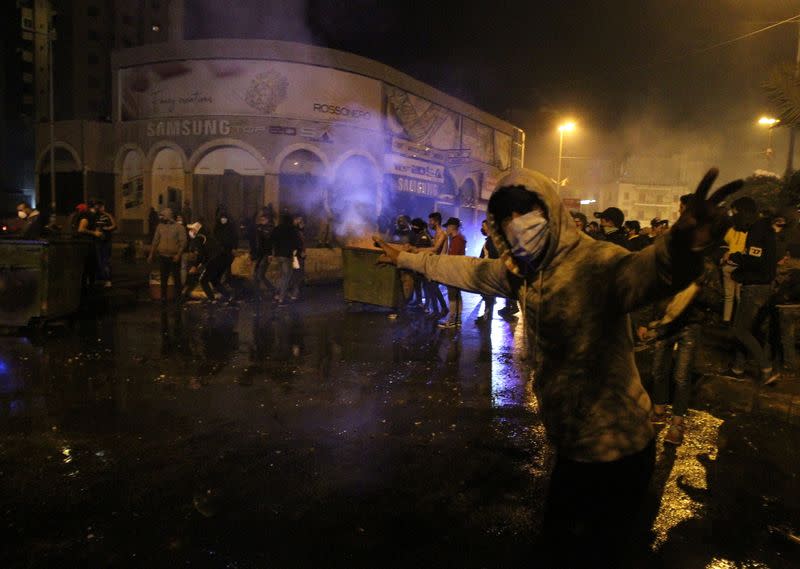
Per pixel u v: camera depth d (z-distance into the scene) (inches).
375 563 120.8
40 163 1266.0
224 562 120.2
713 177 59.6
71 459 169.9
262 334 362.6
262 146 1079.6
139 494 148.7
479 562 121.6
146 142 1139.9
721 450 189.2
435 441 189.9
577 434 80.5
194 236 475.2
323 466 168.1
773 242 257.8
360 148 1138.0
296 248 490.6
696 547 131.0
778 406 235.3
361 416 212.8
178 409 215.8
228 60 1074.7
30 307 349.4
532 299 84.0
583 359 79.5
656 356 217.0
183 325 386.3
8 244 344.8
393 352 321.1
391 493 152.3
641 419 80.5
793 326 285.0
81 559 120.4
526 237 79.7
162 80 1115.3
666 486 162.1
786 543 133.6
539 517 141.0
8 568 116.9
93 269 453.4
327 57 1088.8
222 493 150.0
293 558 122.0
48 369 269.0
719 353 329.4
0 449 176.7
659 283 67.6
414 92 1262.3
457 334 380.8
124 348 315.0
